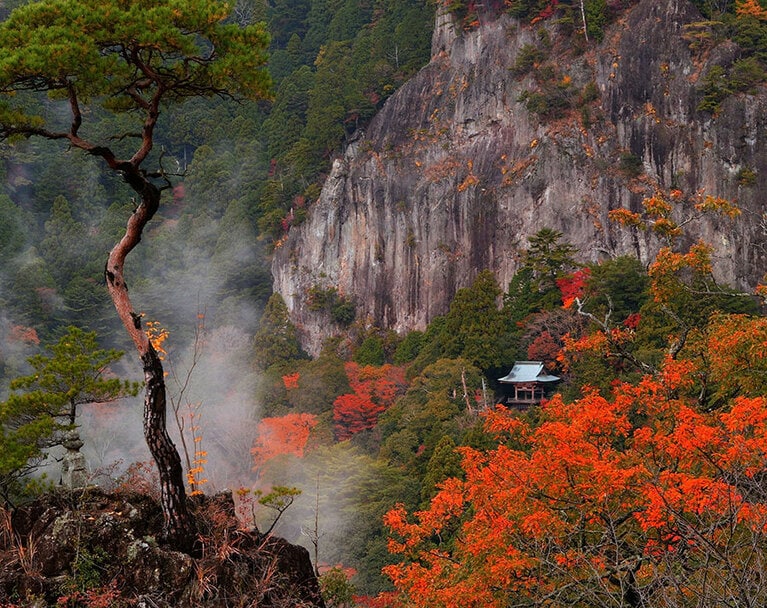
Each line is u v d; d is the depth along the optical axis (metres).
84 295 109.25
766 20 110.88
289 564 17.02
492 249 109.00
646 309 67.00
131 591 14.91
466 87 118.31
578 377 64.00
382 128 124.38
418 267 113.62
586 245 103.50
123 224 127.69
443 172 115.25
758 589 12.79
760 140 102.00
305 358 110.38
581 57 112.38
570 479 18.86
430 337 97.19
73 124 16.09
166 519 15.77
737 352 24.28
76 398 23.20
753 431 19.47
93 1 15.58
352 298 116.69
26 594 14.52
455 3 122.88
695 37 107.94
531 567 18.50
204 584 15.04
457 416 68.50
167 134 155.25
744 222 98.75
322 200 121.38
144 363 15.95
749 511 15.45
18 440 20.36
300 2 183.12
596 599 15.46
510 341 81.56
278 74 162.88
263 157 141.38
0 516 15.99
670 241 35.28
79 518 15.38
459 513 22.31
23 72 15.13
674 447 18.98
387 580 44.41
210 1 15.74
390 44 139.00
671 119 105.94
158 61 16.83
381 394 79.81
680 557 16.20
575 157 106.56
